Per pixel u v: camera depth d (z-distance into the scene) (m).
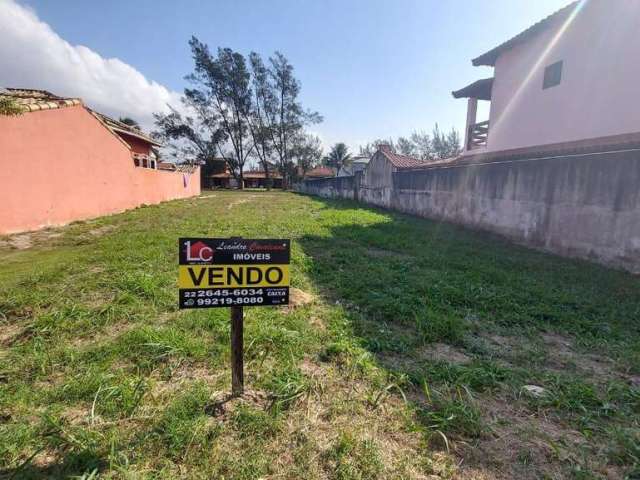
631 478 1.78
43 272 4.71
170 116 42.56
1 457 1.77
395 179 15.38
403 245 7.54
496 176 9.22
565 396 2.42
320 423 2.12
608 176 6.28
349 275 5.12
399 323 3.68
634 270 5.86
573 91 9.02
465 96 13.70
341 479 1.72
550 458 1.91
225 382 2.46
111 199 12.38
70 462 1.74
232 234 8.03
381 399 2.35
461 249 7.35
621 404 2.40
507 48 11.09
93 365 2.59
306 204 17.72
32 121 8.55
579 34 8.85
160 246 6.43
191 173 24.48
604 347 3.27
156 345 2.78
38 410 2.14
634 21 7.63
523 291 4.69
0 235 7.73
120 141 13.08
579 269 6.03
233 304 2.15
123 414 2.10
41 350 2.80
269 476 1.73
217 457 1.82
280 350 2.92
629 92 7.77
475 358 2.96
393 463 1.83
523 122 10.68
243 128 43.91
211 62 40.16
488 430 2.08
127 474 1.67
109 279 4.42
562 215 7.23
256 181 55.38
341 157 53.47
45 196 9.00
